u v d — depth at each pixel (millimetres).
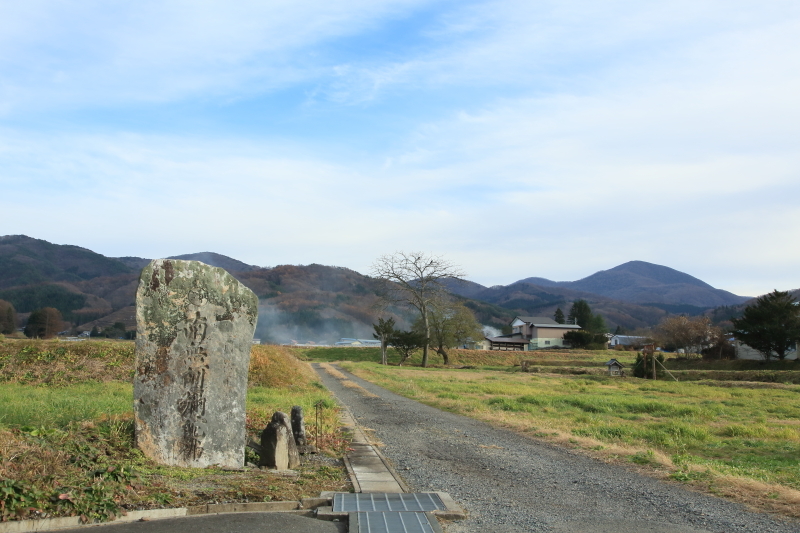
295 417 10133
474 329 68500
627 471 9570
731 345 59156
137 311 8016
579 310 114688
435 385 29875
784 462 10953
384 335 60000
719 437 14430
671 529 6133
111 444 7684
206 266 8406
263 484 7172
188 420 8023
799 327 49406
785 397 27953
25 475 5559
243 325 8562
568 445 12234
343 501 6574
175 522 5395
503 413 17922
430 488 7852
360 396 23531
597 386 33375
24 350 22141
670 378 42125
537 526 6152
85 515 5215
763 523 6434
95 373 20797
